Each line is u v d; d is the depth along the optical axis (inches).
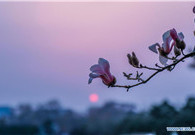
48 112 2728.8
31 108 2731.3
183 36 88.8
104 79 90.8
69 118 2561.5
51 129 1838.1
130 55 88.8
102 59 91.7
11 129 1742.1
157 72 87.9
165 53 89.0
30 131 1737.2
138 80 88.6
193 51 87.1
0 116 2006.6
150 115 446.9
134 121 525.7
